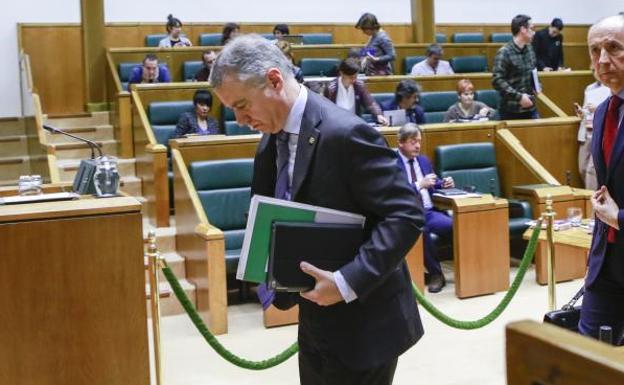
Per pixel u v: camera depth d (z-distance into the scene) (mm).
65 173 6859
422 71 8328
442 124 6145
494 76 6781
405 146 5445
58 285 2227
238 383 3775
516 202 5641
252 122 1865
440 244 5398
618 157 2199
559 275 5484
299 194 1857
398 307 1898
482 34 11523
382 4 11352
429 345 4207
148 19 10016
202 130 6359
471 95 6820
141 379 2328
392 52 8023
